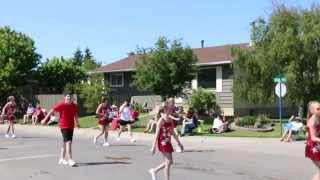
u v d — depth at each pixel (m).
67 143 17.00
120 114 27.25
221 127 32.56
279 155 20.41
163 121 13.02
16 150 22.05
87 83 46.84
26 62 55.12
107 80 53.62
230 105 44.16
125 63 53.78
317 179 11.60
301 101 36.56
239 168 16.52
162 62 38.16
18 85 54.75
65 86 54.50
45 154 20.44
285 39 36.06
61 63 59.41
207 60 45.09
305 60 36.12
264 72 37.66
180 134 30.91
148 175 14.85
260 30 38.16
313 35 35.72
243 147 23.84
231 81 43.94
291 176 14.88
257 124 33.88
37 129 37.78
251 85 38.53
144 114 46.38
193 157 19.55
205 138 29.17
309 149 11.54
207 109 40.56
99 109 24.20
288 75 35.72
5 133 33.22
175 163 17.70
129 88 51.97
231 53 39.62
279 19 37.19
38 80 57.41
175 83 38.22
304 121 35.66
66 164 17.20
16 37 55.25
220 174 15.18
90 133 33.66
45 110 46.81
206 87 45.72
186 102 43.28
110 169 16.11
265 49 37.84
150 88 38.50
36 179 14.27
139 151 21.56
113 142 26.34
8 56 54.00
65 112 16.86
